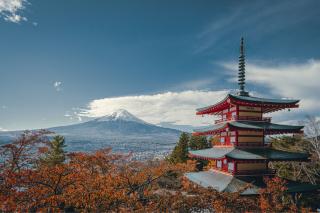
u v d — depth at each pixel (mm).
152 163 52531
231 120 31812
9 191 22500
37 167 29953
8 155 27719
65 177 25688
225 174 30641
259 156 27922
